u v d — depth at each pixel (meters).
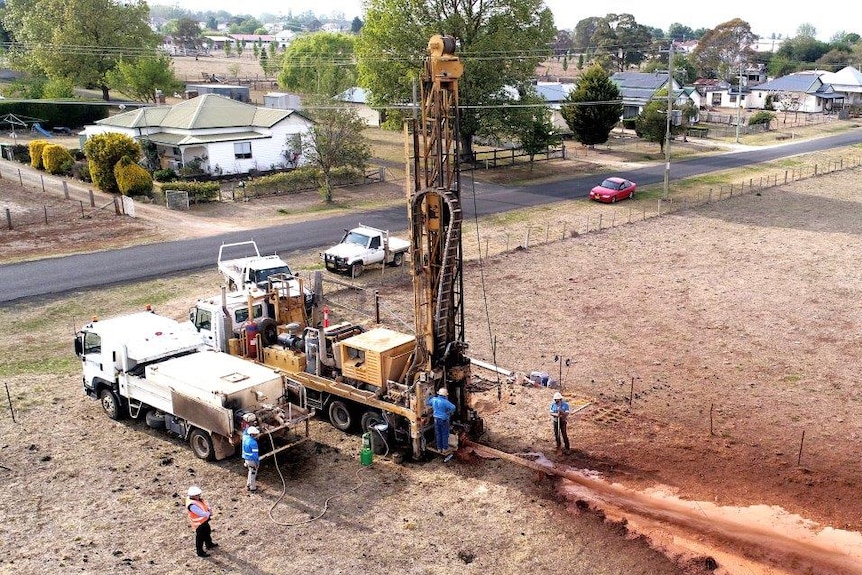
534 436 17.95
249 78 126.50
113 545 13.70
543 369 21.75
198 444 16.92
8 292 28.78
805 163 64.44
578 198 48.72
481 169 59.12
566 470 16.30
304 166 52.78
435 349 17.02
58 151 51.81
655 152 70.62
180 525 14.36
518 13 54.88
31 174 52.03
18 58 88.00
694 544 13.75
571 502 15.10
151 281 30.31
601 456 16.95
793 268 32.03
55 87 72.25
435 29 53.94
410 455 17.03
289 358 19.17
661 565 13.15
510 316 26.25
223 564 13.17
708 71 132.12
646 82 95.88
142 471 16.39
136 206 43.97
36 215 41.41
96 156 46.44
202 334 20.83
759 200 47.94
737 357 22.58
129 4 86.81
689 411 19.16
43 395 20.27
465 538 13.95
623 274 31.44
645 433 18.03
